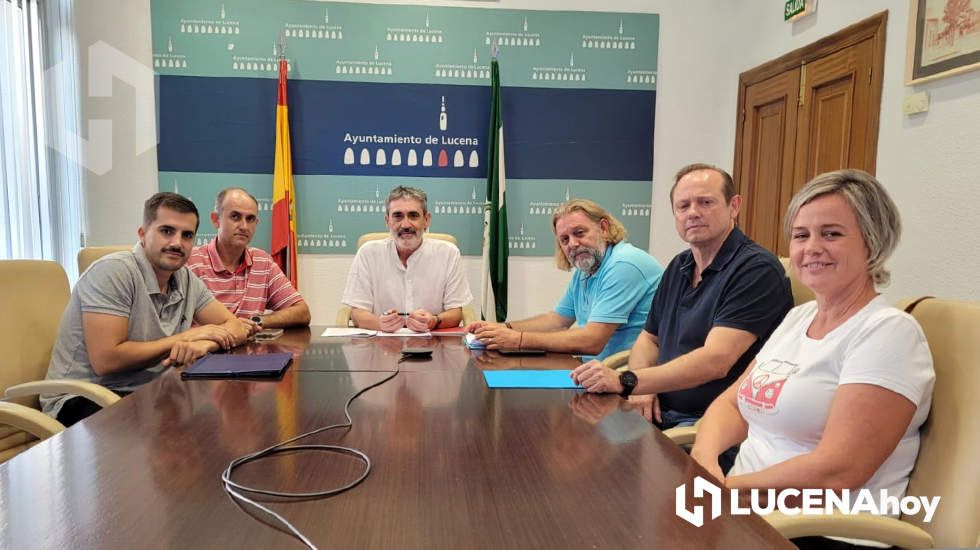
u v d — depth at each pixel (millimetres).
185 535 673
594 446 979
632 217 3430
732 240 1658
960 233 1948
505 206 3270
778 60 2918
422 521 712
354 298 2539
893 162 2225
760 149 3125
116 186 3152
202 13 3117
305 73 3193
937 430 995
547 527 701
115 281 1755
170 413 1140
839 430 988
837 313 1139
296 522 707
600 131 3369
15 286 1767
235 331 1856
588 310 2146
